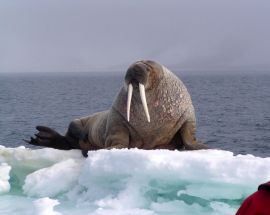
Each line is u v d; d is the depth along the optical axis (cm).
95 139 1984
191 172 1291
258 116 8956
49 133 2106
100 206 1332
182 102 1786
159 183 1348
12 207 1412
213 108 10888
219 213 1277
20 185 1688
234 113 9612
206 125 7412
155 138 1800
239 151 4891
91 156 1434
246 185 1253
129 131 1789
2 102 13288
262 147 5159
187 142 1756
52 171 1542
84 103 12738
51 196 1508
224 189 1294
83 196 1444
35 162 1719
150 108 1742
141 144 1814
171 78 1792
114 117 1798
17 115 9206
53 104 12412
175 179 1320
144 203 1352
